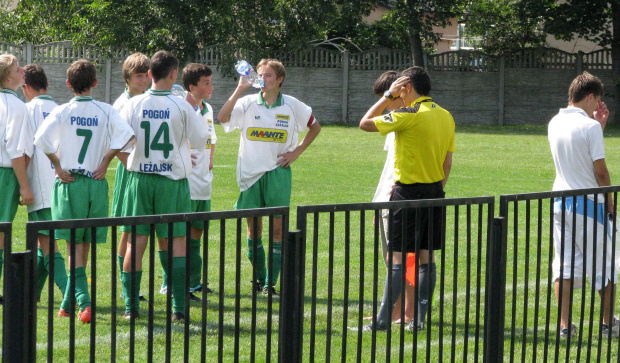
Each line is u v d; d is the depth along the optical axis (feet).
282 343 20.29
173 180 32.83
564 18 183.52
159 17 178.09
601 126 34.01
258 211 20.15
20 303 16.20
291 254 20.12
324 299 36.65
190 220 19.15
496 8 200.54
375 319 23.18
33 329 16.42
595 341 31.83
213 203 64.49
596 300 37.96
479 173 88.63
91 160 32.07
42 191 34.58
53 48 174.81
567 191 26.04
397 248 30.83
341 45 200.23
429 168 30.66
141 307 34.65
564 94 190.49
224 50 177.37
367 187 75.46
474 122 191.31
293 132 38.93
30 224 16.35
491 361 24.09
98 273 40.24
